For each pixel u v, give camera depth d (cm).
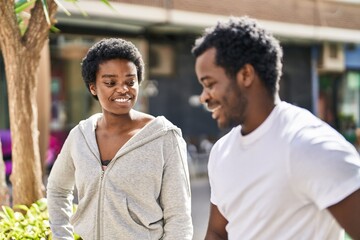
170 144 295
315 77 1992
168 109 1645
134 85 301
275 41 204
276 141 199
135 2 1362
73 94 1440
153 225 288
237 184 208
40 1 403
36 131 412
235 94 200
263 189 200
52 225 319
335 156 187
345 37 1889
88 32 1404
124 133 301
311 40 1878
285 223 198
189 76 1677
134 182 286
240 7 1608
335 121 2098
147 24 1449
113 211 286
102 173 291
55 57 1401
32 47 404
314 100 1992
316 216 196
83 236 295
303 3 1778
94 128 307
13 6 395
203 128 1714
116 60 298
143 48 1557
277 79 205
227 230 217
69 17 1292
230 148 214
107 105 298
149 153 289
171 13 1436
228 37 198
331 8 1850
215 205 232
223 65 199
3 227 362
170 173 292
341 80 2102
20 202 407
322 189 187
